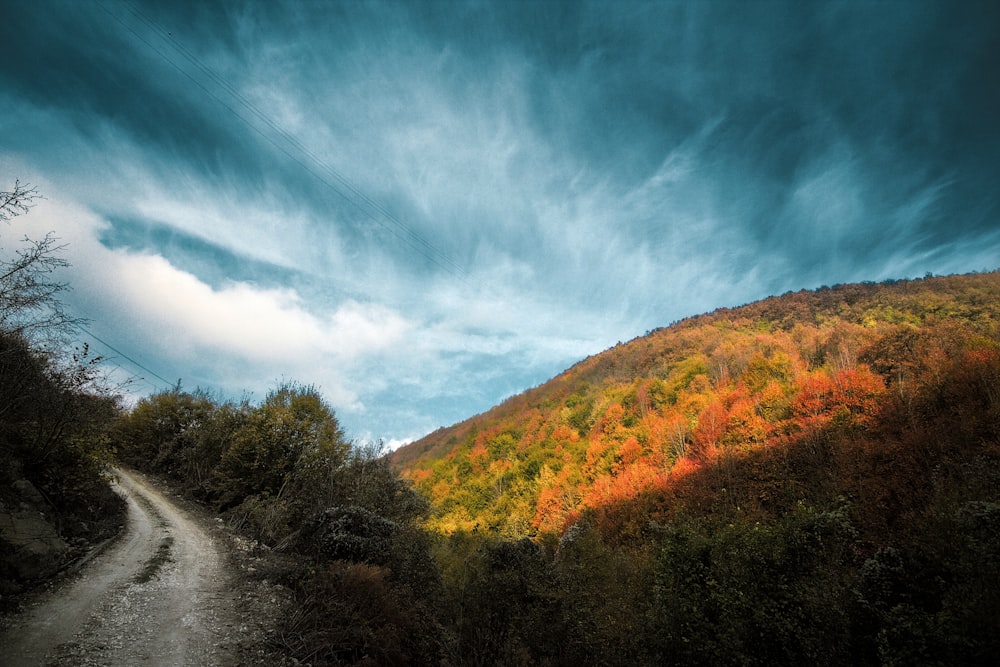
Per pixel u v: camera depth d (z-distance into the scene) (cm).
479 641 1085
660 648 1052
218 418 2419
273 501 1766
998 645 892
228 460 2017
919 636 966
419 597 1141
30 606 739
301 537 1330
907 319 7831
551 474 6838
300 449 2019
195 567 1099
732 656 959
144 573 984
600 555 1368
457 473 9169
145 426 2802
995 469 2044
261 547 1313
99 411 1216
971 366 3347
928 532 1451
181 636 737
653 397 7900
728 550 1102
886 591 1204
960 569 1110
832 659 998
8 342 910
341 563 1035
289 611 873
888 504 2645
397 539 1273
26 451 1041
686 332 12081
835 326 8319
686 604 1044
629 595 1238
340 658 779
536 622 1097
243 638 760
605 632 1102
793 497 3297
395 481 2172
